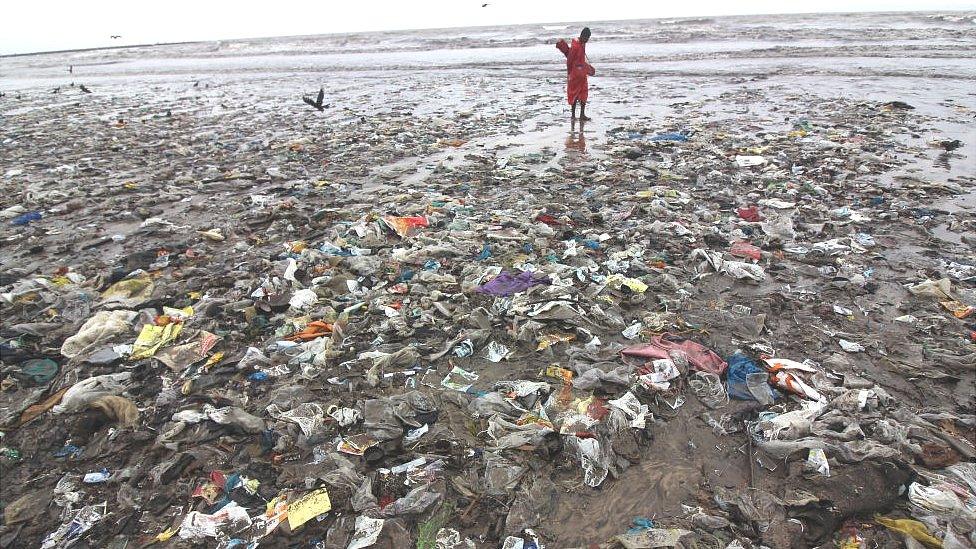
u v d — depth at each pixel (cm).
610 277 602
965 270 591
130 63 4819
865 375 439
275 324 550
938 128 1177
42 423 418
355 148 1296
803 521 313
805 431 371
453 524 326
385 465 372
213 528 326
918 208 768
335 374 467
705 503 333
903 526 304
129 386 458
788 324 518
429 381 457
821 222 752
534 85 2133
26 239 812
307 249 726
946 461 348
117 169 1198
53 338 536
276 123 1656
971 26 3086
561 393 428
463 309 553
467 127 1470
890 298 554
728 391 424
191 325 548
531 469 361
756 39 3061
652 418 399
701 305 556
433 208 847
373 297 588
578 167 1056
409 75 2652
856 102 1473
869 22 3641
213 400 437
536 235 732
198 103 2142
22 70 4812
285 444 388
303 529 325
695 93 1766
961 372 436
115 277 658
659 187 920
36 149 1407
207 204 948
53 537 325
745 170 993
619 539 307
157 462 381
